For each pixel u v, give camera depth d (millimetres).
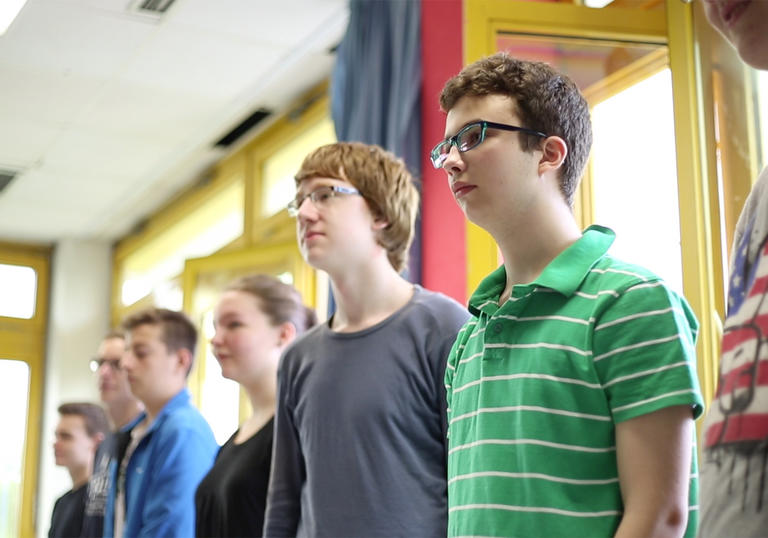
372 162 1909
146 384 2818
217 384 5422
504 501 1191
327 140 5031
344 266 1828
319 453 1741
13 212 6953
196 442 2686
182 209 6625
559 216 1324
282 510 1842
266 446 2107
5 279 7590
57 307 7496
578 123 1370
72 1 4070
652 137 2812
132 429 2988
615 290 1202
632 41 2852
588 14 2852
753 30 1053
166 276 6941
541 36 2854
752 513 845
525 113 1316
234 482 2092
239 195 6062
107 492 3264
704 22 2699
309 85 4996
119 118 5324
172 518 2564
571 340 1202
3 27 4262
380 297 1832
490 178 1301
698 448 2330
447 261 3268
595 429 1174
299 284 4957
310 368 1832
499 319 1276
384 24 3756
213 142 5754
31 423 7461
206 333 5488
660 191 2787
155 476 2627
